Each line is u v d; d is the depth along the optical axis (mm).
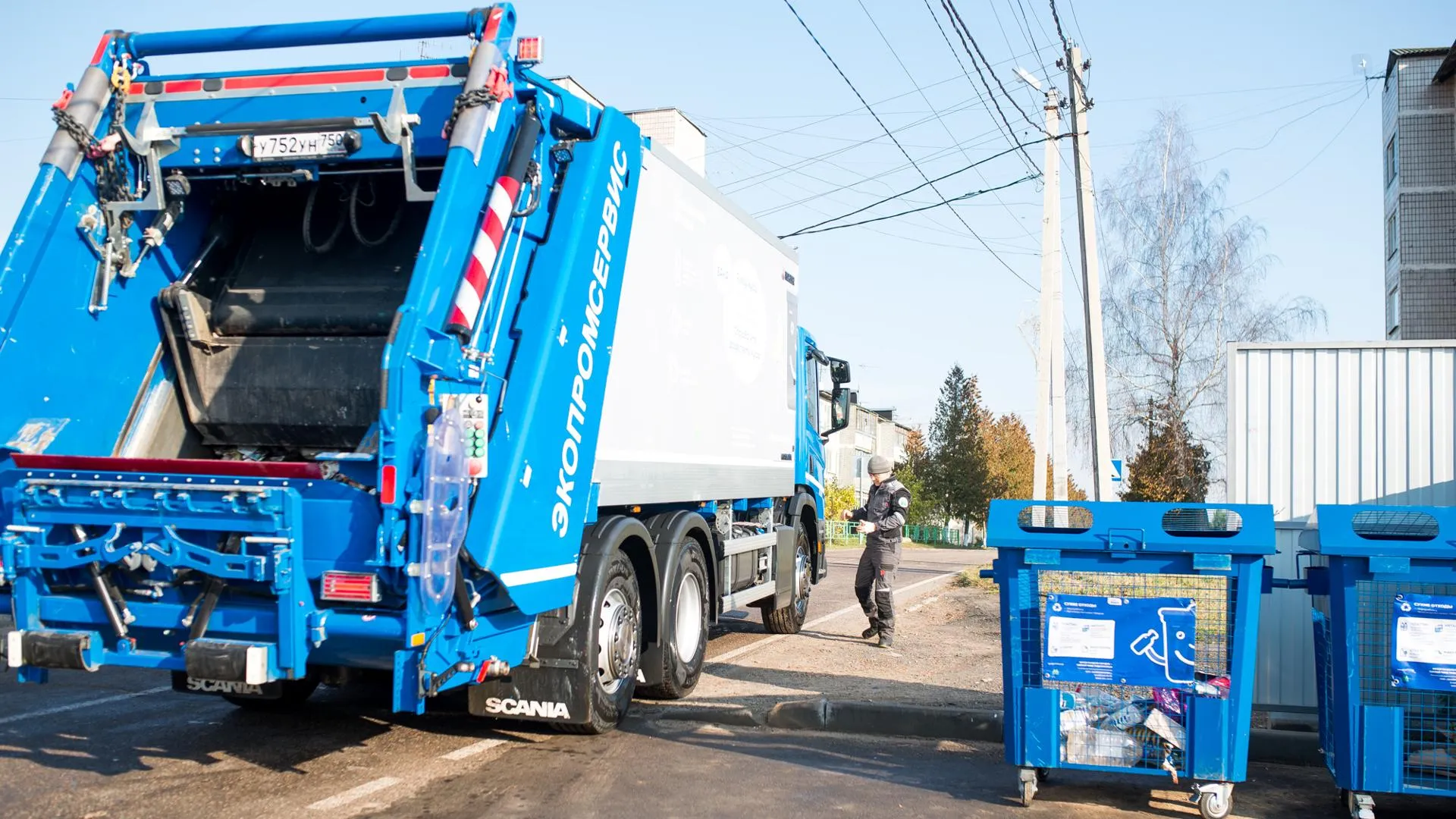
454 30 5805
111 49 5934
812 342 12562
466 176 5266
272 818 5020
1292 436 7250
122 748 6176
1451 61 36812
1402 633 5273
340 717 7176
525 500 5621
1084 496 40312
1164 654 5402
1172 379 38344
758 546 10266
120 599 5164
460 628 5277
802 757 6438
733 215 9383
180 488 4922
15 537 5117
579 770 6000
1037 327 31938
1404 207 38938
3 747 6121
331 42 5910
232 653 4805
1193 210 38719
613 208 6484
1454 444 7078
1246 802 5699
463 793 5512
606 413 6758
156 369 6082
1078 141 18141
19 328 5324
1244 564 5316
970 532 79000
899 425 81000
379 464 4715
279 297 6227
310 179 5840
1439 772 5211
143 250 5961
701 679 8602
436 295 5004
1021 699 5543
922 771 6168
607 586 6723
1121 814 5434
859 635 11516
